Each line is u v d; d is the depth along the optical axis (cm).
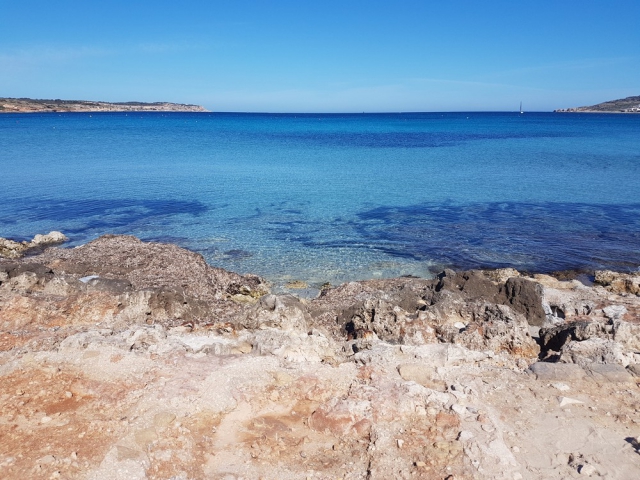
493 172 4656
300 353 961
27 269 1582
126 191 3750
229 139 8706
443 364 958
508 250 2322
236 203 3366
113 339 1001
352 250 2333
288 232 2642
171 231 2669
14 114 18362
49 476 633
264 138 9056
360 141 8388
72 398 812
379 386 835
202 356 917
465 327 1161
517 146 7219
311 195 3619
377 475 655
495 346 1091
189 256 2028
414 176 4462
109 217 2983
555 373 912
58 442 704
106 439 711
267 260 2197
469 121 17888
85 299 1291
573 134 9669
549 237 2525
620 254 2256
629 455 696
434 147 7188
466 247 2367
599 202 3312
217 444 716
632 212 3022
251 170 4850
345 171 4781
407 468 666
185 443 703
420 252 2300
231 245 2417
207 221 2881
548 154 6084
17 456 674
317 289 1869
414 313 1298
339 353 1034
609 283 1878
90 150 6456
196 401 788
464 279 1514
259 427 756
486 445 700
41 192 3672
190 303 1368
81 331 1119
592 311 1436
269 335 1020
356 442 730
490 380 895
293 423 773
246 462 683
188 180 4256
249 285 1834
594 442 723
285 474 663
